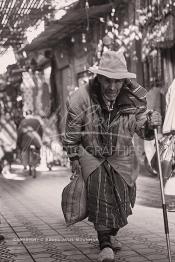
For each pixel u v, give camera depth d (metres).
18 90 22.61
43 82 23.84
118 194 5.11
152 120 5.09
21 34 14.07
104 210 5.04
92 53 18.62
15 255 5.45
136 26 15.04
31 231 6.88
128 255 5.33
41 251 5.61
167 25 12.90
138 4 14.84
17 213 8.63
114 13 16.55
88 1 15.58
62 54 22.20
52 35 19.12
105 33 17.31
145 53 14.52
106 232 5.13
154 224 7.12
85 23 17.75
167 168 8.16
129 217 7.76
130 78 5.09
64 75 23.28
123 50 16.11
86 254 5.43
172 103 8.29
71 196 5.20
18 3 11.73
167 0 12.76
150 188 11.72
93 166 5.16
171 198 9.67
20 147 15.12
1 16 12.58
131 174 5.28
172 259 5.11
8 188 13.09
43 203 9.95
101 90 5.11
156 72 13.89
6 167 16.67
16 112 15.41
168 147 8.26
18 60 20.73
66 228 7.04
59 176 16.09
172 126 8.23
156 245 5.77
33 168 15.89
